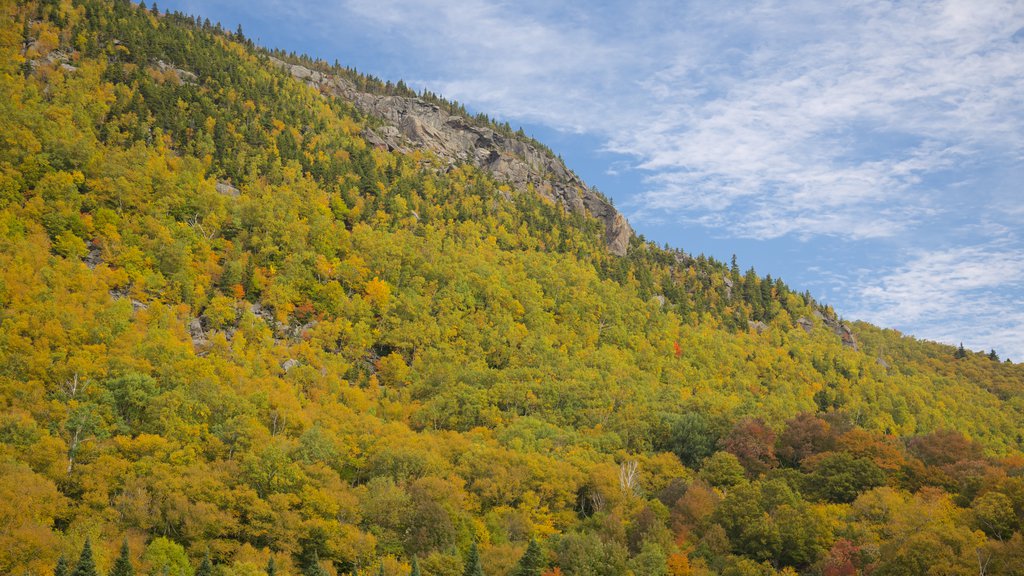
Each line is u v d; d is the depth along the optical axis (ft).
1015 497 409.49
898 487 496.23
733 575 388.37
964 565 354.54
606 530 433.07
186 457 425.28
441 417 584.81
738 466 523.70
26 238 602.85
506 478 468.34
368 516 417.49
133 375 469.57
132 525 374.22
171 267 649.61
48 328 500.33
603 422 607.78
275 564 352.49
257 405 496.64
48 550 331.16
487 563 389.80
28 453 395.34
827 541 416.05
